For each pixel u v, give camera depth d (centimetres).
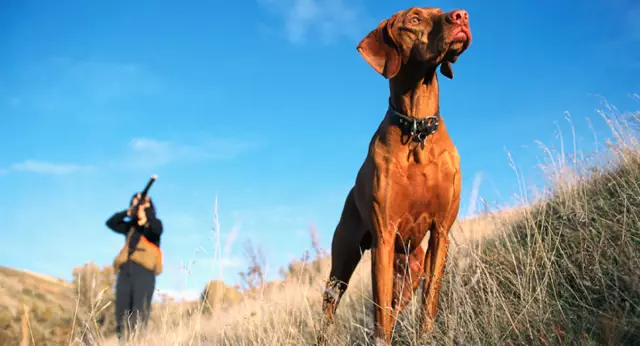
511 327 305
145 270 583
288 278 408
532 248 395
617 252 339
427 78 345
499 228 468
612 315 282
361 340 381
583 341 270
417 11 344
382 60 351
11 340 520
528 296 331
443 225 352
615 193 421
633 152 455
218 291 401
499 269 388
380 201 346
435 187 344
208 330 377
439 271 347
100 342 383
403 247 360
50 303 627
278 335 356
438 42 327
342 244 417
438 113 350
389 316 336
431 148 344
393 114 350
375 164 350
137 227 614
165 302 364
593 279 340
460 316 330
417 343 320
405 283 372
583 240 379
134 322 467
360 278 488
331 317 396
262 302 371
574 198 430
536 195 480
